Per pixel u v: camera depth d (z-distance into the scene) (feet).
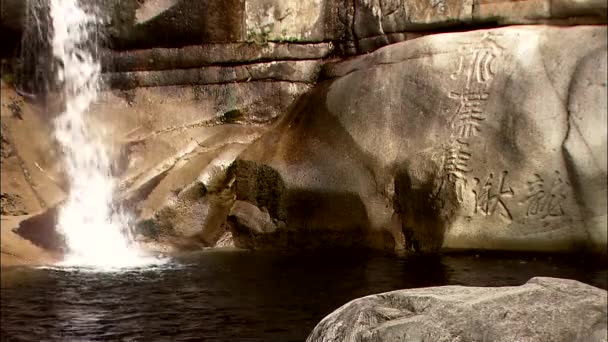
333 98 25.05
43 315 18.20
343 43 27.02
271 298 18.76
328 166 24.26
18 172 28.02
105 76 29.25
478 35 22.59
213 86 28.07
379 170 23.30
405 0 25.21
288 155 25.26
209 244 26.17
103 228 26.78
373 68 24.21
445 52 22.85
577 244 20.30
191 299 19.15
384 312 9.57
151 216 26.11
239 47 27.76
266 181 25.32
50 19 29.48
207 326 17.02
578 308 8.86
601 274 18.45
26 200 27.35
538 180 20.52
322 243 24.58
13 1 29.01
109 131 28.68
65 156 28.99
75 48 29.48
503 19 23.13
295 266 22.00
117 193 27.32
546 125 20.42
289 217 24.89
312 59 27.30
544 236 20.63
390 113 23.41
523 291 9.23
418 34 25.25
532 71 21.06
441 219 21.99
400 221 23.20
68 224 26.81
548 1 22.22
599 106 19.66
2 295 19.95
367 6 26.14
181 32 28.17
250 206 25.82
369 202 23.52
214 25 27.78
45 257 24.54
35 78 30.12
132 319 17.72
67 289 20.51
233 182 26.40
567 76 20.47
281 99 27.40
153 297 19.42
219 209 26.30
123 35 28.71
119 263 23.62
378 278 19.76
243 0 27.53
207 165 26.50
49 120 29.66
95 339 16.51
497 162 21.16
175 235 26.11
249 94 27.71
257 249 25.36
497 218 21.17
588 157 19.63
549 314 8.81
